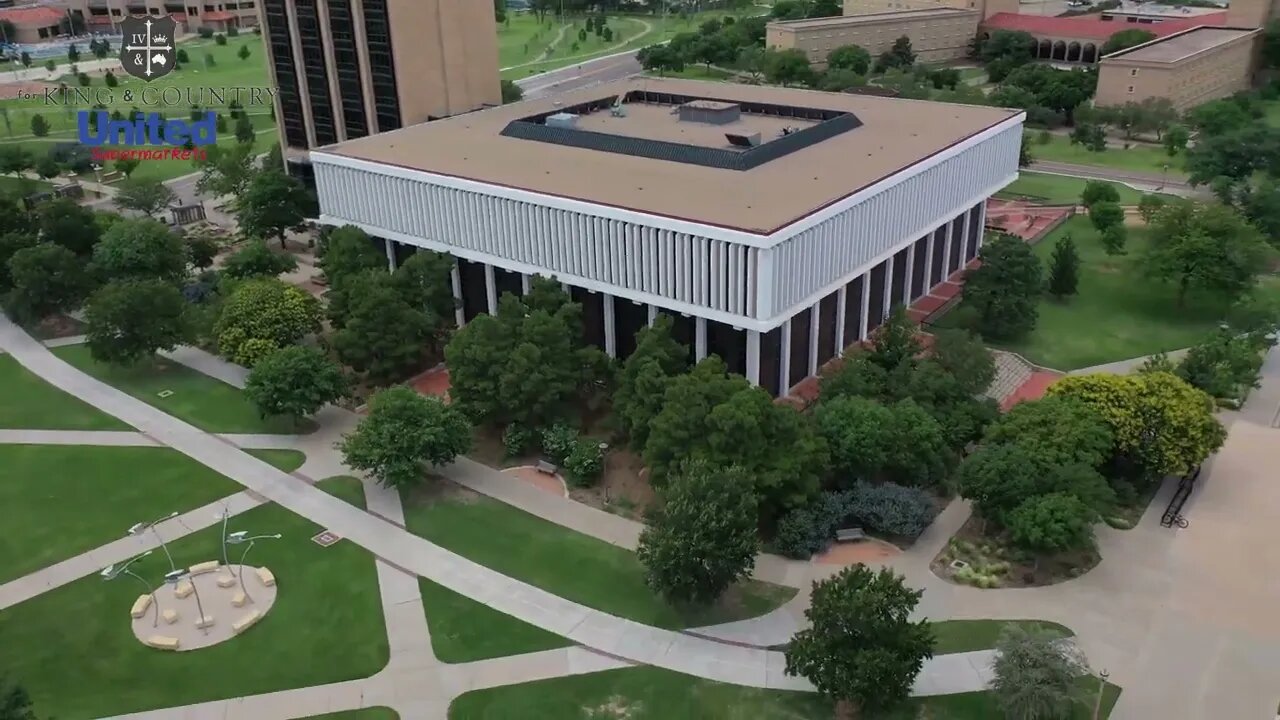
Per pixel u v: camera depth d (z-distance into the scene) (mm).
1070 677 51125
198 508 75000
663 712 54875
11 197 136375
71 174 167125
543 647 59969
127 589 66000
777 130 110562
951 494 73000
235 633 61531
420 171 96250
